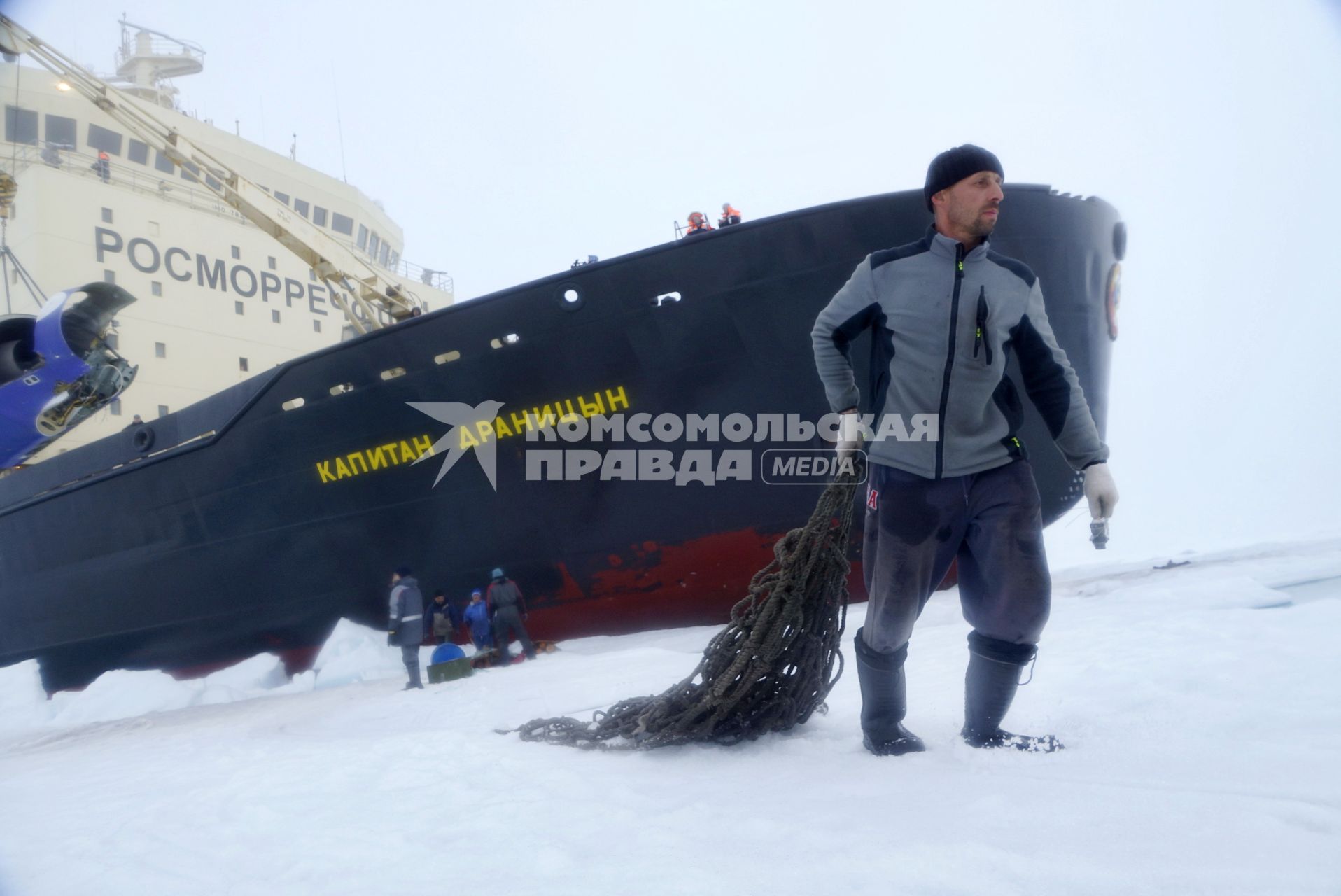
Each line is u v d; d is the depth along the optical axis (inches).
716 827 63.1
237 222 700.0
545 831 68.8
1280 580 214.1
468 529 371.9
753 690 103.2
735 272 326.6
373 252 845.8
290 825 82.4
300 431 393.4
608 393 345.7
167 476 428.1
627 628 368.2
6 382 472.7
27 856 83.0
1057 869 46.2
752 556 343.3
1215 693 88.5
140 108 441.7
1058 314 332.2
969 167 86.7
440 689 267.7
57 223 601.3
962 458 87.3
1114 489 88.6
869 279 91.1
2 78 636.7
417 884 58.6
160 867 72.3
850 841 55.4
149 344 632.4
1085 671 111.7
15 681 469.7
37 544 485.4
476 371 359.6
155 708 390.9
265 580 411.2
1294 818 50.0
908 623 89.2
